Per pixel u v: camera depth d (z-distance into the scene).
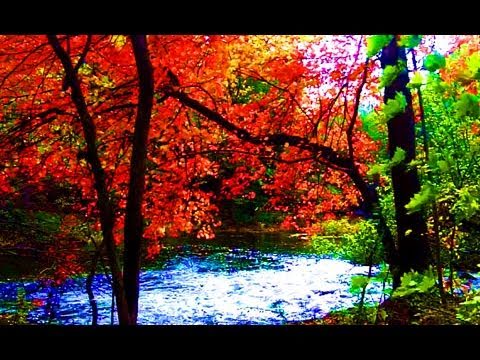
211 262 15.93
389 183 6.87
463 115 1.43
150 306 11.04
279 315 9.81
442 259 4.19
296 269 14.37
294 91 7.39
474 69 1.44
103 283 11.31
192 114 7.88
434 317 2.99
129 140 6.90
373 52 1.46
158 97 6.88
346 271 13.14
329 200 8.54
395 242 6.21
